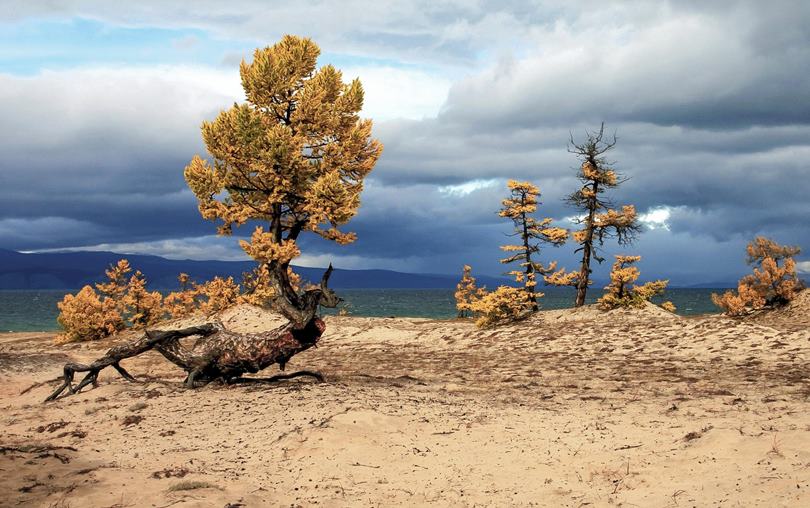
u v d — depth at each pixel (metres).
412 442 11.09
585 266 47.59
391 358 33.88
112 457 10.88
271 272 18.75
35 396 20.34
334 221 19.38
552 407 14.50
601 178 46.19
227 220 20.06
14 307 152.62
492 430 11.80
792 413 11.70
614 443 10.51
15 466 9.89
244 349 17.59
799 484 7.21
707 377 20.47
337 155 19.73
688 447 9.63
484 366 27.48
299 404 14.22
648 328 35.78
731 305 47.59
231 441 11.73
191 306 54.88
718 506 7.02
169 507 7.74
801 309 43.62
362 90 20.36
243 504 8.02
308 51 20.09
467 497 8.34
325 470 9.60
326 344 44.88
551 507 7.75
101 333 50.03
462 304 47.44
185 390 17.33
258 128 18.86
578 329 38.88
